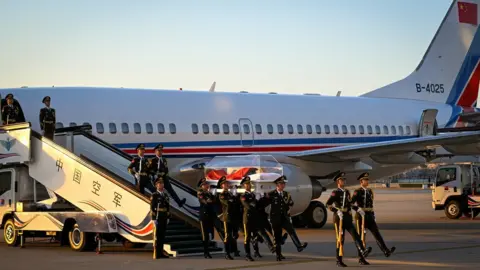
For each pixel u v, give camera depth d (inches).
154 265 617.0
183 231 729.0
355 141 1240.2
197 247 708.0
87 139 858.1
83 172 745.0
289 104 1184.2
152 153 1008.2
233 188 752.3
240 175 892.0
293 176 971.3
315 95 1253.7
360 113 1264.8
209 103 1087.6
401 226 1119.6
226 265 620.1
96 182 731.4
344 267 603.8
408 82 1398.9
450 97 1445.6
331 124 1213.7
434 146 1040.8
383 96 1366.9
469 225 1140.5
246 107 1124.5
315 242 854.5
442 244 805.2
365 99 1304.1
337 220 612.7
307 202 988.6
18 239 794.8
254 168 885.2
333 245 810.8
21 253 716.7
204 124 1061.8
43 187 832.3
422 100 1408.7
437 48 1437.0
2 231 1053.8
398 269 588.4
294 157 1061.8
